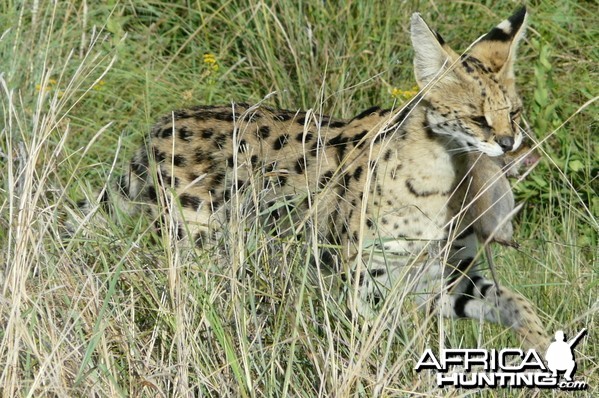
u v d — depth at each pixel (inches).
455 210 400.2
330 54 545.0
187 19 586.2
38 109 368.8
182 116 451.2
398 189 398.6
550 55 535.5
